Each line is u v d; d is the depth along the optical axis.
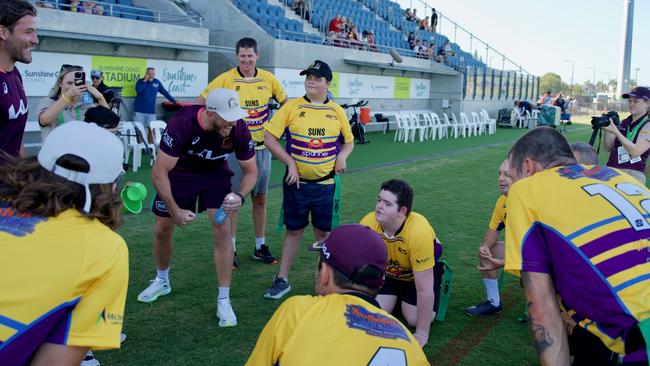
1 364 1.52
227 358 3.46
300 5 19.41
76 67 4.44
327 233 4.68
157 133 10.48
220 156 3.93
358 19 22.02
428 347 3.70
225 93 3.63
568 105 28.52
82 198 1.67
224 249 3.90
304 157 4.39
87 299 1.61
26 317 1.53
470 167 12.08
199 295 4.44
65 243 1.60
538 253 2.12
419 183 9.91
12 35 2.80
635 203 2.13
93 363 3.20
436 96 23.97
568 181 2.19
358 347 1.66
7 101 2.90
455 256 5.70
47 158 1.65
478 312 4.24
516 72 28.56
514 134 21.48
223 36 16.08
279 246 5.87
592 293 2.01
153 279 4.73
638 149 5.57
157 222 4.08
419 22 26.98
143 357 3.44
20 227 1.60
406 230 3.56
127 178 9.01
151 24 12.40
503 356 3.60
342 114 4.54
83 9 11.59
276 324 1.78
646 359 1.95
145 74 12.35
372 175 10.54
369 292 1.88
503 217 4.00
